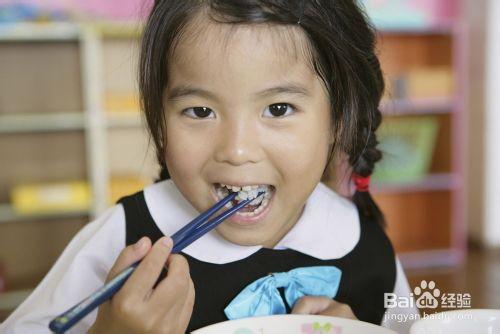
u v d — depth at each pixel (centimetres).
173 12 60
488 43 321
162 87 62
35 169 292
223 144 59
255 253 77
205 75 58
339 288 81
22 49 284
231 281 76
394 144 304
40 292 73
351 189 86
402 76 298
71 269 73
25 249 298
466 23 336
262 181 60
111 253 75
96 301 48
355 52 68
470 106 337
